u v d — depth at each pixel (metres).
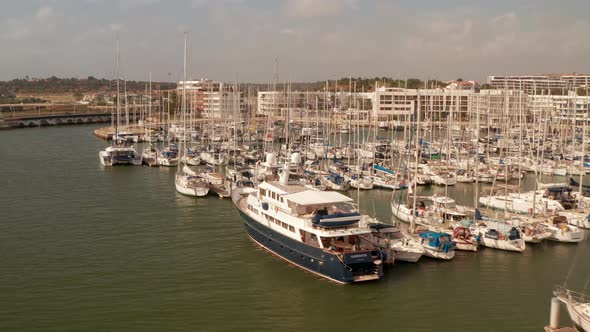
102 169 120.00
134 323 45.41
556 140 140.50
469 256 60.34
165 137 174.38
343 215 54.47
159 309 48.03
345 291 51.56
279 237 58.75
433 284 53.16
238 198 73.88
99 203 86.88
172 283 53.72
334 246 53.59
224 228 72.44
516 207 79.88
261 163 103.75
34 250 63.22
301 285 53.12
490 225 64.19
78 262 59.34
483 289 52.12
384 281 53.72
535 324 45.56
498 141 148.00
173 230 71.56
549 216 71.50
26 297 50.06
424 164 117.06
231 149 134.12
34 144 168.62
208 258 60.69
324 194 59.28
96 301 49.44
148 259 60.44
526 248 63.09
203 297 50.56
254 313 47.56
